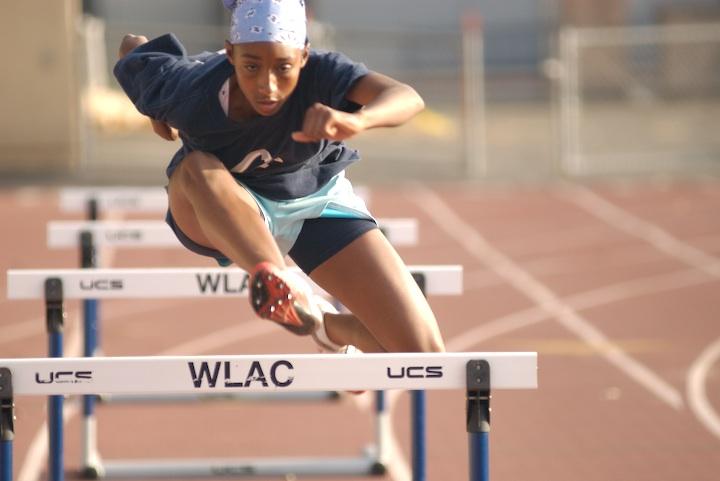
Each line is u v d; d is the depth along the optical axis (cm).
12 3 6103
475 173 6394
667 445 2398
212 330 3403
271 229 1398
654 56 9819
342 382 1209
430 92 9838
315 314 1209
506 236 4891
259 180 1384
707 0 10625
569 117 6450
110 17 9475
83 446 2183
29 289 1744
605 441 2427
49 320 1753
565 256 4528
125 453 2375
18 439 2420
